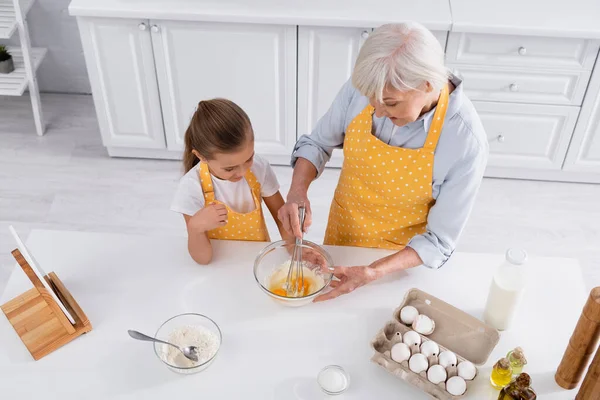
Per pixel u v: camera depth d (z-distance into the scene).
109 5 2.61
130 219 2.86
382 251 1.61
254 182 1.67
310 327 1.44
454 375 1.30
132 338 1.41
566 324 1.45
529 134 2.87
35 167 3.11
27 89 3.62
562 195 3.03
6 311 1.45
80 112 3.46
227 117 1.45
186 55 2.74
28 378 1.33
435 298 1.44
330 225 1.86
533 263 1.59
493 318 1.41
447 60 2.67
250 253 1.60
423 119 1.41
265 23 2.58
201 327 1.39
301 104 2.86
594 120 2.79
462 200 1.47
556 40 2.57
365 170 1.57
